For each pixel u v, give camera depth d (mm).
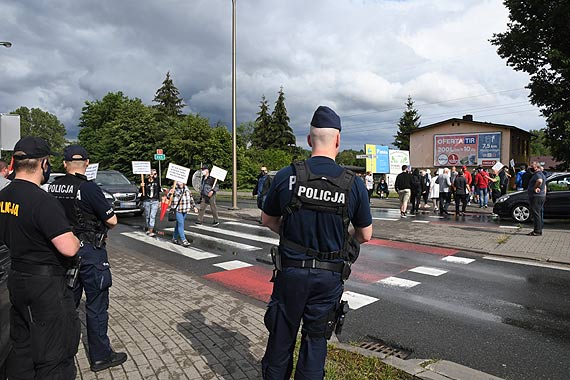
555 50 23922
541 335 4473
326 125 2475
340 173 2410
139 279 6363
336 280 2414
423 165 43031
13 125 10703
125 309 4910
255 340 3996
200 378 3279
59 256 2672
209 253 8773
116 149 42875
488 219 14203
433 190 16953
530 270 7262
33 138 2686
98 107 55656
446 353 4043
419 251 8922
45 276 2613
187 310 4875
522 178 18438
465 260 8055
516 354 4016
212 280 6691
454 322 4844
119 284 6066
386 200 23688
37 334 2615
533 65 26328
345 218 2377
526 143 44938
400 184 15117
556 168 27453
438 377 3234
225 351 3756
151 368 3447
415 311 5215
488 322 4844
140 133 41812
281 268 2420
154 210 10984
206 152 38219
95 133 52656
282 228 2459
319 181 2354
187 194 9703
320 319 2422
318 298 2410
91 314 3418
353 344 4227
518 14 25750
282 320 2438
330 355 3676
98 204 3342
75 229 3346
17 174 2670
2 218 2623
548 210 12586
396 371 3359
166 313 4766
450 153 41438
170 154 38938
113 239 10477
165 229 12266
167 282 6184
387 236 10570
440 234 10812
